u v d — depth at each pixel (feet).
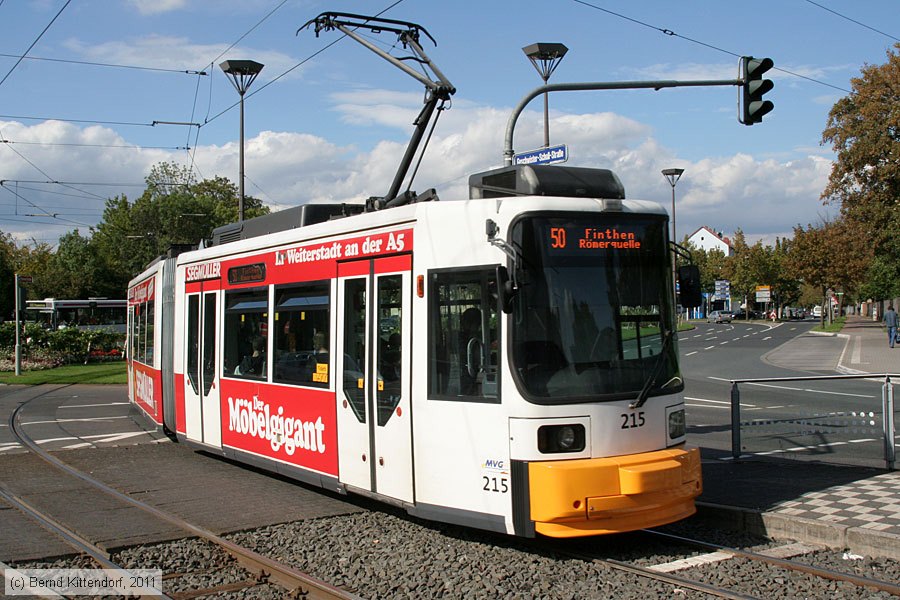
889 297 153.58
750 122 44.88
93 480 35.99
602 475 22.48
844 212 125.49
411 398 25.64
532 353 23.04
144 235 201.05
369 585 21.12
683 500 23.88
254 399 34.50
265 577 22.22
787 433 34.99
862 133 115.34
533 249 23.47
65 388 90.68
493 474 23.34
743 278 304.71
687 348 143.64
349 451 28.43
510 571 22.04
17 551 24.84
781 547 23.81
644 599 19.77
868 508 25.62
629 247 24.84
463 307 24.38
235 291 36.50
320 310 30.19
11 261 247.91
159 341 46.88
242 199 85.15
